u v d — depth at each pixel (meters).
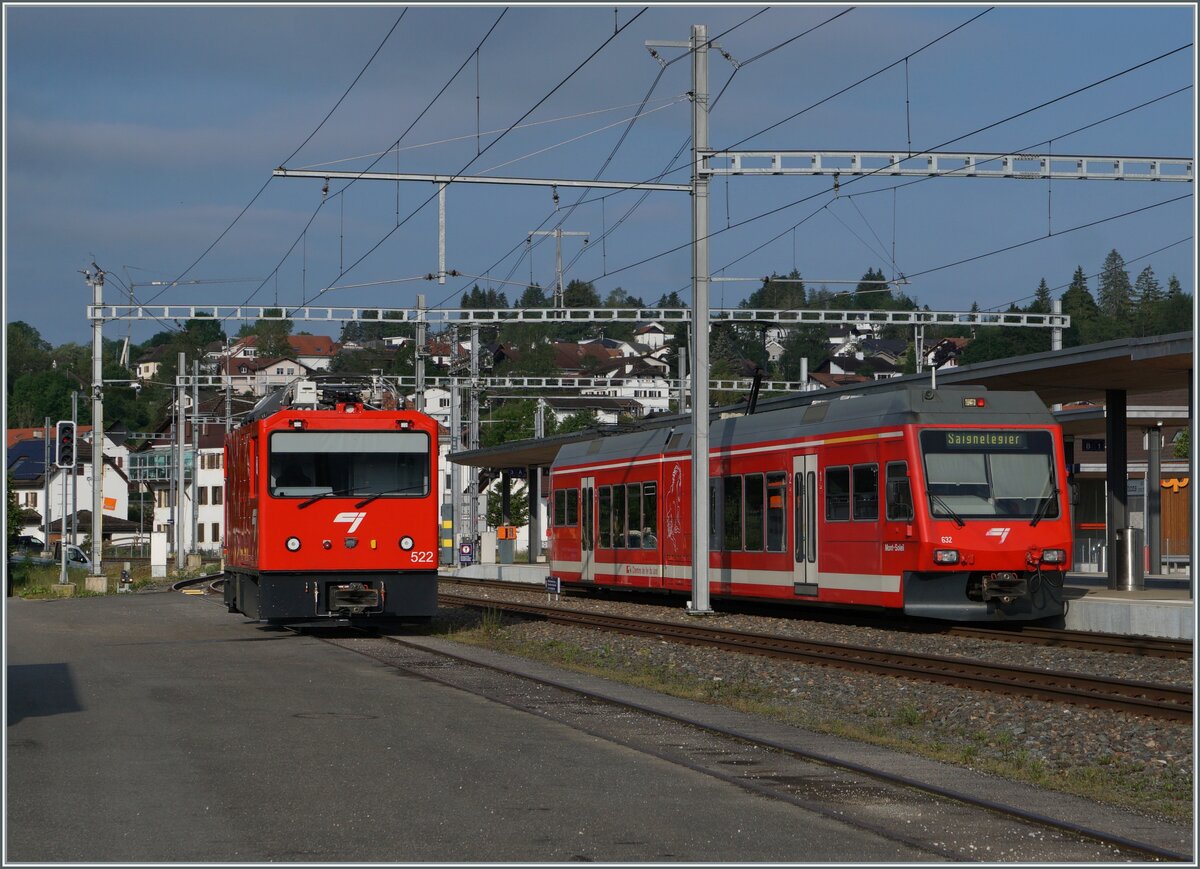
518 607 28.52
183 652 19.73
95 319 46.03
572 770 10.52
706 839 8.35
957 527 21.97
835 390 29.48
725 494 27.94
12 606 32.91
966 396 22.86
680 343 173.12
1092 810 9.77
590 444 35.78
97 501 46.47
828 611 27.56
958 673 16.59
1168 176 25.78
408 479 23.03
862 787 10.14
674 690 16.55
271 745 11.55
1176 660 18.16
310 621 26.16
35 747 11.45
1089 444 36.59
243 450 24.73
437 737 12.02
